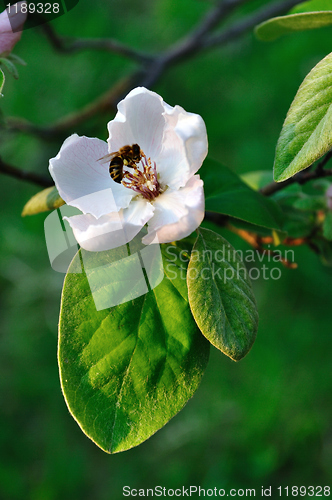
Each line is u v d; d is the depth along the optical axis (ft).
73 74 3.02
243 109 3.17
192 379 1.24
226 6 2.25
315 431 2.67
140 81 2.25
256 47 3.20
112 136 1.27
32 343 3.18
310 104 1.20
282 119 3.03
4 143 2.57
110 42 2.07
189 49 2.23
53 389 3.12
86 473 2.95
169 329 1.24
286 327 2.89
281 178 1.20
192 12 3.26
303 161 1.19
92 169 1.27
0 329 3.24
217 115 3.21
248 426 2.76
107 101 2.19
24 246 3.16
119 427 1.21
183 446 2.85
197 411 2.88
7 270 3.14
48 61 2.96
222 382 2.90
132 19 3.32
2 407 3.12
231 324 1.21
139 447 2.96
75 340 1.22
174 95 3.27
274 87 3.13
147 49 3.27
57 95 3.03
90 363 1.22
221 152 3.14
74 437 3.05
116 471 2.92
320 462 2.62
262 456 2.65
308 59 3.02
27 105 2.95
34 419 3.13
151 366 1.23
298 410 2.72
